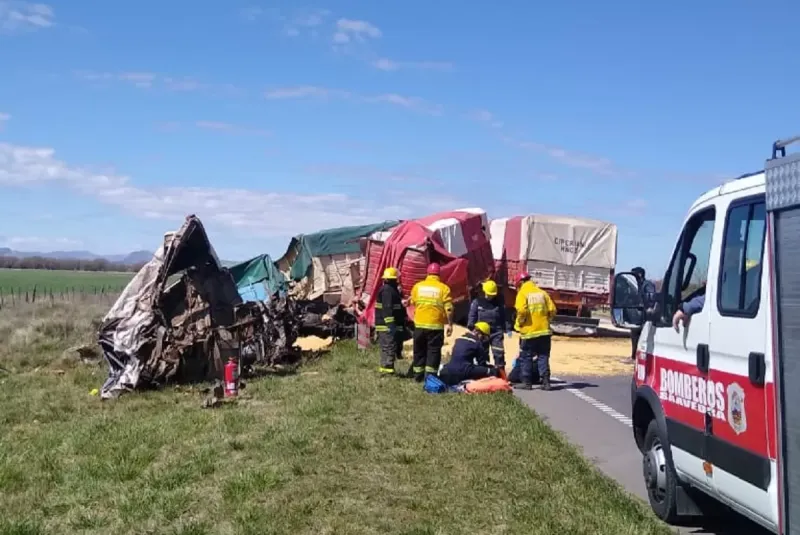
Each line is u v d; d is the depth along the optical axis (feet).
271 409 37.93
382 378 46.42
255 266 81.20
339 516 22.29
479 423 33.68
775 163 15.57
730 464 17.40
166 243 47.96
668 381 21.15
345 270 88.69
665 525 21.68
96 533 21.53
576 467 27.22
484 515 22.35
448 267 68.80
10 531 21.35
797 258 14.85
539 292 45.68
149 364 44.50
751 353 16.53
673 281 21.42
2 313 96.32
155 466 27.76
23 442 32.12
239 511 22.66
